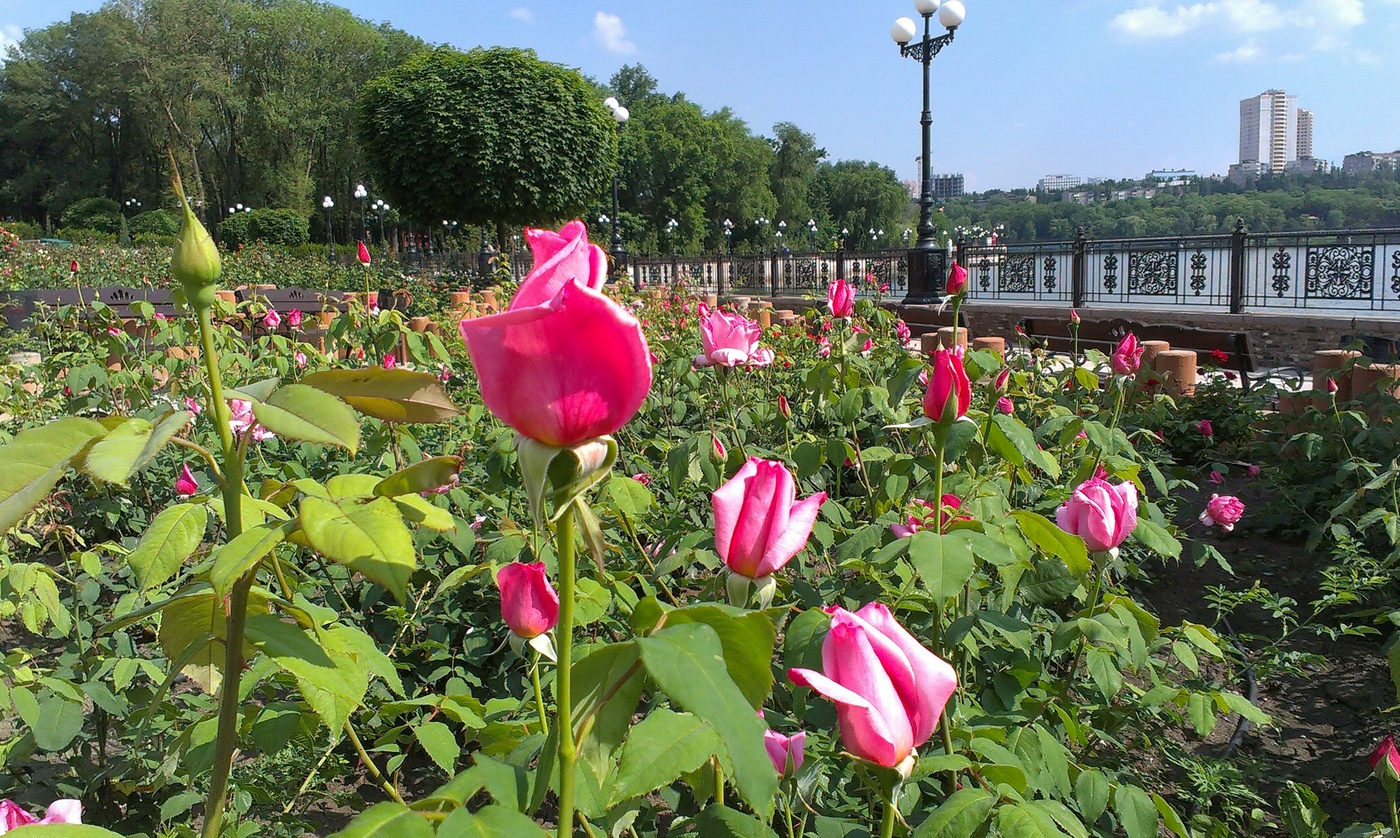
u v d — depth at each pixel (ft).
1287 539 16.93
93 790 8.13
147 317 17.98
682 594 11.93
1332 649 12.81
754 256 94.63
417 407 2.97
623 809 4.10
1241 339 26.16
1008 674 7.38
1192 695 7.59
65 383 16.74
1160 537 7.75
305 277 82.07
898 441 12.84
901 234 289.94
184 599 3.27
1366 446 17.12
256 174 203.62
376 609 11.26
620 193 222.69
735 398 17.57
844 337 16.70
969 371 8.82
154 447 2.47
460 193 85.20
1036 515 5.77
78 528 14.55
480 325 2.35
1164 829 8.20
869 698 3.29
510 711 5.92
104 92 195.42
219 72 192.95
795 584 8.17
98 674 8.26
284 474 13.16
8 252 61.46
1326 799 9.53
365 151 90.17
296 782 7.61
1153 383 22.68
